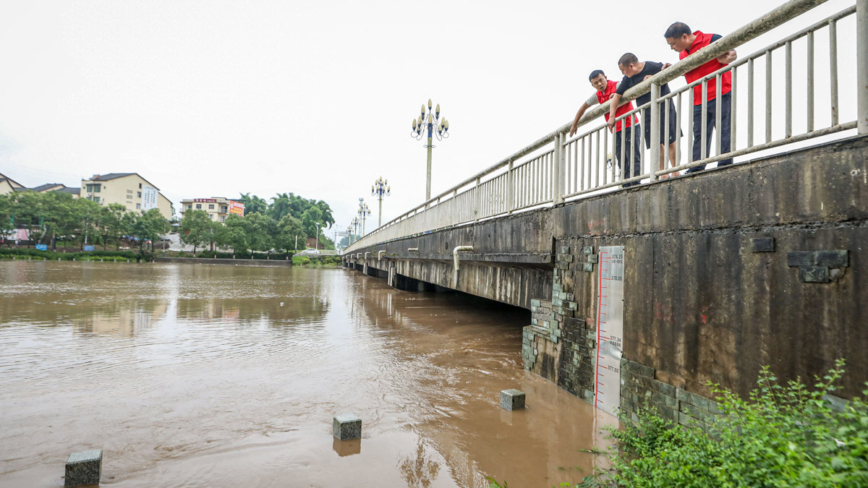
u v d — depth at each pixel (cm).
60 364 895
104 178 8575
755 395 356
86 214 7219
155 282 2955
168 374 832
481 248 1052
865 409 287
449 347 1074
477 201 1095
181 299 2041
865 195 302
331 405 670
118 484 437
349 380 798
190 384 772
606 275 580
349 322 1455
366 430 575
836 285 316
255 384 774
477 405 659
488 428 574
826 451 248
